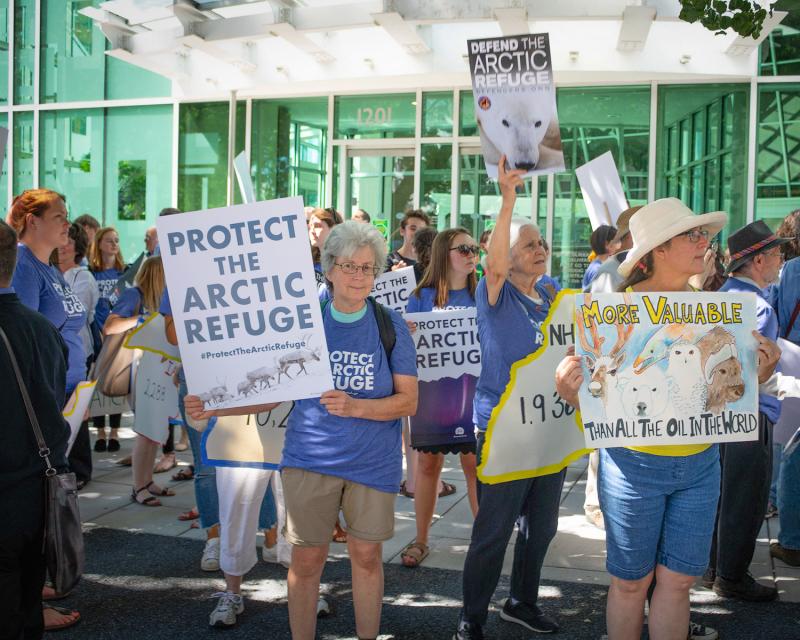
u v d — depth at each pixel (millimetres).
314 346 3521
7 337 3184
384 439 3578
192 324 3607
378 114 12992
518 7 8578
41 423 3244
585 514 6059
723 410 3197
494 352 3916
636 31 9461
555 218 12328
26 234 4840
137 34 11078
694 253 3268
